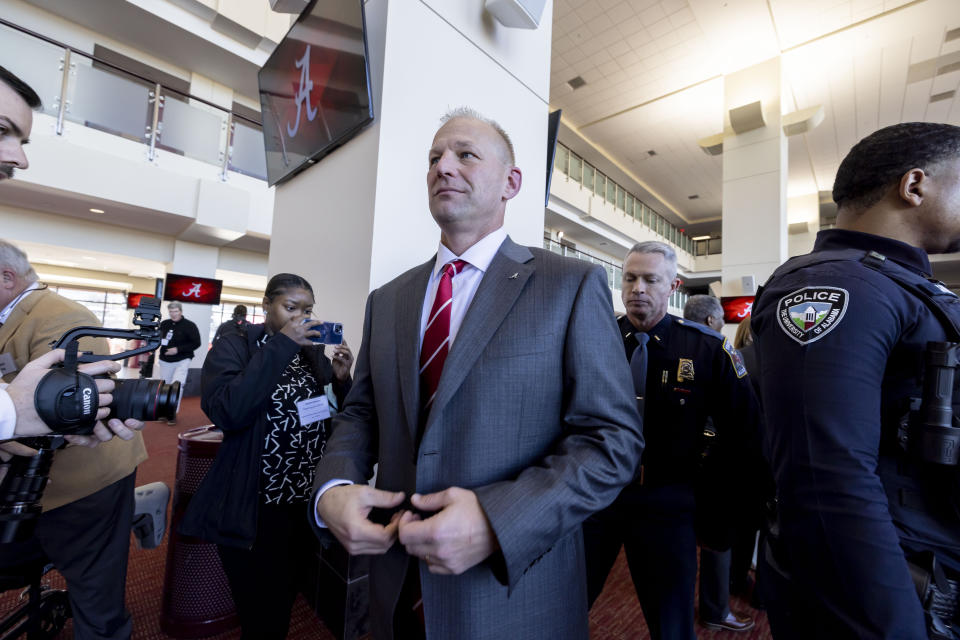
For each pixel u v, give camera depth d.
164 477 2.99
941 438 0.54
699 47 6.18
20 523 0.71
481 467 0.64
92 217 5.59
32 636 1.23
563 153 9.60
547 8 2.25
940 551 0.57
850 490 0.53
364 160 1.55
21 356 1.12
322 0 1.69
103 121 4.74
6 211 5.24
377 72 1.51
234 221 5.62
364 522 0.60
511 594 0.64
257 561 1.18
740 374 1.28
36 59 4.26
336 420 0.88
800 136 8.38
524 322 0.69
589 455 0.61
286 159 2.05
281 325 1.32
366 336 0.93
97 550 1.19
